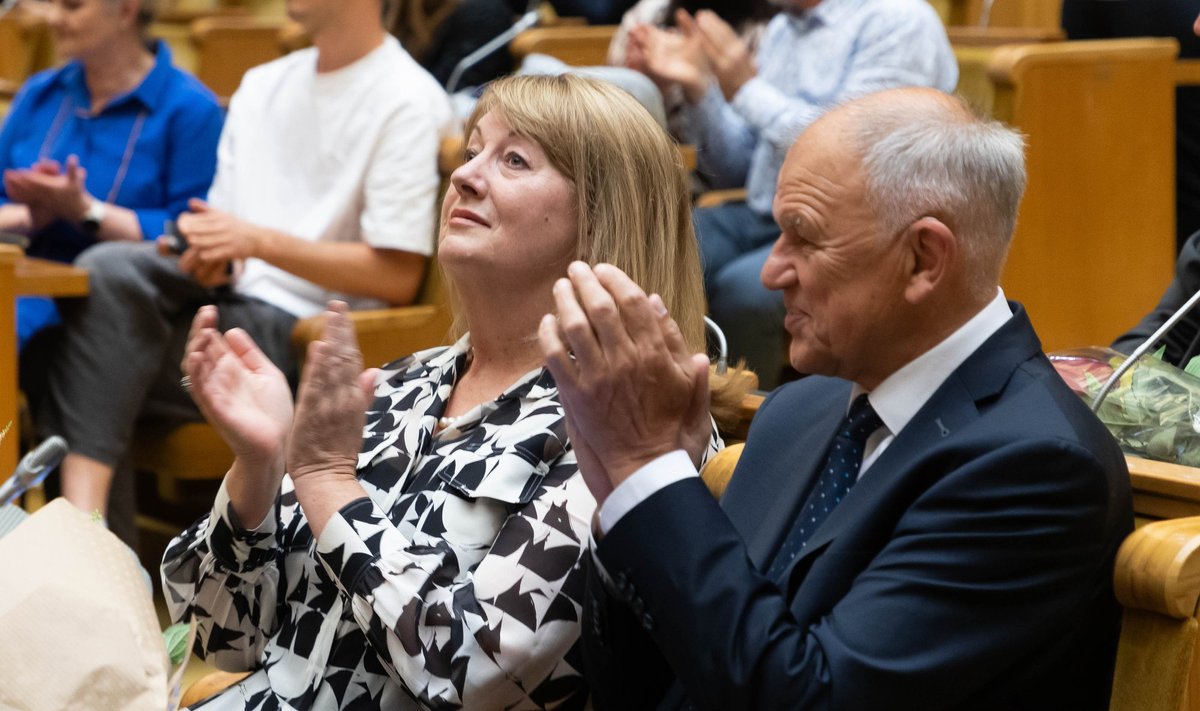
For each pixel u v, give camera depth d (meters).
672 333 1.61
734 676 1.48
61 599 1.56
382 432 2.19
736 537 1.55
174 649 2.12
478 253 2.07
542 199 2.07
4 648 1.53
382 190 3.86
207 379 2.00
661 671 1.81
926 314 1.60
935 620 1.48
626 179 2.09
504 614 1.85
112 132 4.33
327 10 3.86
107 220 4.16
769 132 4.05
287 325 3.93
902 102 1.59
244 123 4.11
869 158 1.57
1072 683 1.60
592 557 1.69
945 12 5.60
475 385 2.19
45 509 1.64
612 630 1.74
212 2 6.91
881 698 1.46
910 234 1.56
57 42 4.29
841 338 1.62
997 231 1.58
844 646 1.47
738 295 3.86
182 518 4.72
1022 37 4.69
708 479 2.02
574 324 1.56
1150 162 4.10
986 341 1.62
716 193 4.38
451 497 1.98
